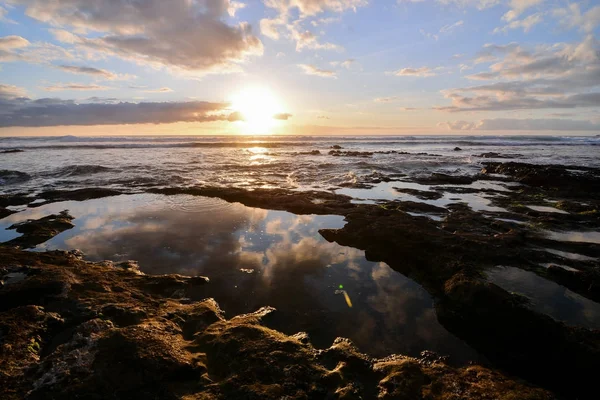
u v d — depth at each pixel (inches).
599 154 1738.4
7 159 1290.6
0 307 259.8
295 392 181.5
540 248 402.9
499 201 670.5
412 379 198.5
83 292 282.5
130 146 2020.2
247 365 200.2
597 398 194.7
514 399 180.9
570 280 319.0
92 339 211.6
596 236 455.8
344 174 1019.3
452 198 701.3
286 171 1071.6
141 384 180.4
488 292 276.5
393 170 1138.7
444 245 385.7
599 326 254.2
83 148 1876.2
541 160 1437.0
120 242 435.8
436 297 307.9
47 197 683.4
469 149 2209.6
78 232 474.0
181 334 236.1
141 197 693.3
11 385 176.1
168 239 449.1
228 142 2503.7
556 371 212.8
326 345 237.8
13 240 435.2
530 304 281.9
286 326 259.3
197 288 316.5
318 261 384.5
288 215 571.5
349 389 188.4
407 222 476.4
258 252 408.8
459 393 187.5
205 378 191.5
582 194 713.6
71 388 173.3
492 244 390.6
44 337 223.8
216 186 781.3
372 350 233.3
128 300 276.8
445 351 233.8
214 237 458.6
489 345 239.5
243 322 250.2
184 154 1609.3
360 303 295.4
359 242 433.7
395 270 366.3
